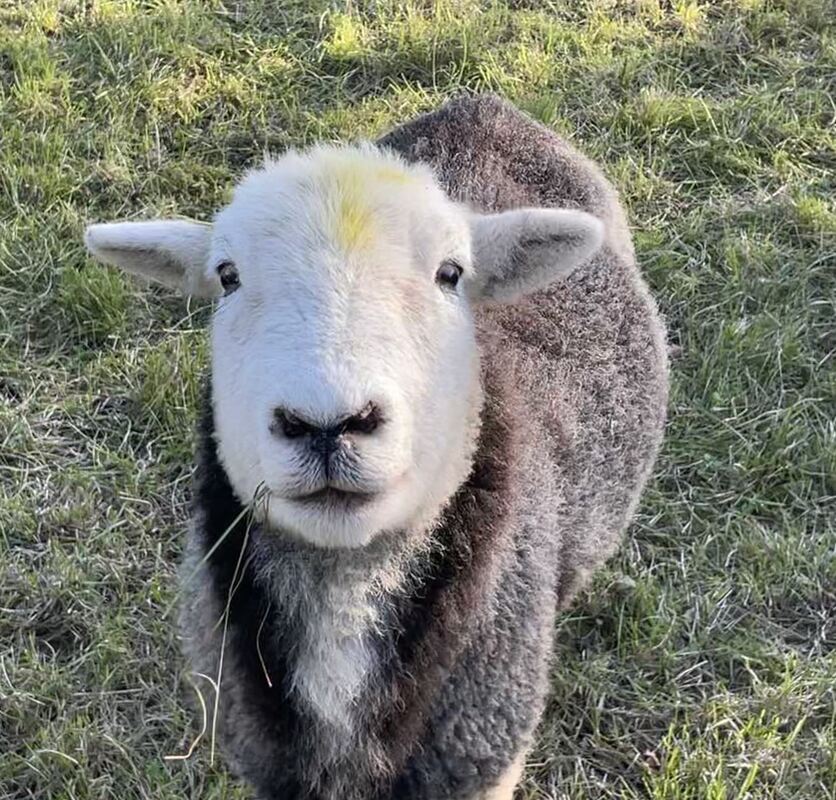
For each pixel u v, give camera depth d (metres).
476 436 0.64
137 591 0.92
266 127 1.32
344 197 0.59
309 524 0.56
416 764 0.65
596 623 0.92
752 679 0.88
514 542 0.68
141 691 0.85
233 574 0.63
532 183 0.90
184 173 1.25
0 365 1.06
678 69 1.44
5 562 0.92
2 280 1.13
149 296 1.13
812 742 0.84
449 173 0.87
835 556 0.95
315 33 1.46
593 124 1.36
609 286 0.87
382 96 1.39
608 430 0.81
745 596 0.94
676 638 0.91
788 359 1.10
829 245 1.22
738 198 1.29
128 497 0.97
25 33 1.42
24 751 0.82
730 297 1.16
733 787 0.81
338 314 0.55
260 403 0.55
